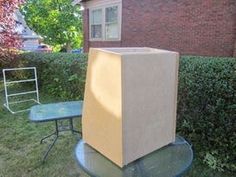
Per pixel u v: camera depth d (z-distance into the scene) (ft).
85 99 4.52
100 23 34.55
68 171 9.16
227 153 9.02
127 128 3.79
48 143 11.40
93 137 4.43
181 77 10.07
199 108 9.53
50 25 67.21
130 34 29.89
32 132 12.69
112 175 3.80
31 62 23.04
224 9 19.99
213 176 8.61
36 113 9.30
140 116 3.92
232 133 8.73
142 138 4.04
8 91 22.22
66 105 10.35
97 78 4.07
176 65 4.37
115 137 3.87
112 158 4.03
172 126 4.57
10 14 22.71
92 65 4.18
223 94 8.73
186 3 22.95
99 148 4.32
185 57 11.77
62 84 19.13
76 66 17.31
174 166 4.05
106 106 3.95
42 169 9.28
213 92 9.01
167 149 4.52
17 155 10.34
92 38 36.32
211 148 9.49
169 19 24.88
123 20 30.60
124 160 3.87
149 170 3.92
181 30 23.80
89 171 3.88
